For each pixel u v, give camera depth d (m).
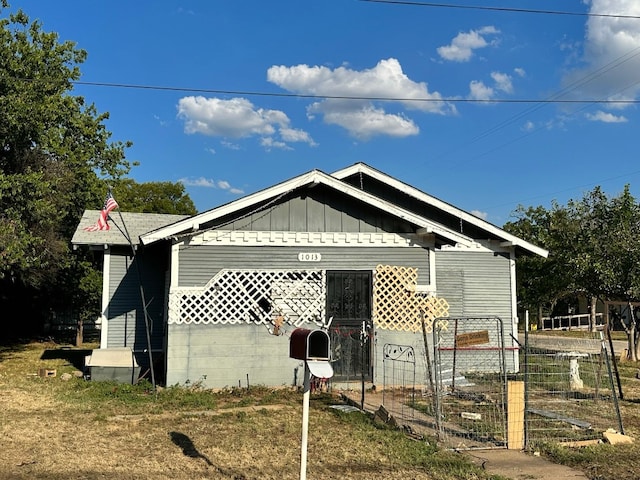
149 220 16.78
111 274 14.70
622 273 16.94
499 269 15.22
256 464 6.65
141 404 9.88
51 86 16.06
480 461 7.02
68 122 21.34
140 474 6.24
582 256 17.81
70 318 25.97
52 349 19.89
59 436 7.75
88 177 21.03
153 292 14.84
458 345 8.71
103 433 7.97
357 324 12.00
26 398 10.31
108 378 11.95
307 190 12.06
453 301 14.71
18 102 13.80
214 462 6.71
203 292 11.38
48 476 6.08
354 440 7.74
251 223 11.76
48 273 19.20
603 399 10.84
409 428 8.38
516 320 14.94
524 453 7.39
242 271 11.62
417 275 12.31
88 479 6.03
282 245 11.85
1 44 15.58
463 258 15.00
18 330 23.98
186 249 11.45
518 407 7.65
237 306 11.55
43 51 19.06
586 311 42.91
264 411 9.46
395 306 12.11
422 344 12.11
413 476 6.35
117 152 23.69
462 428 8.49
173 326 11.23
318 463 6.75
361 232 12.21
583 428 8.61
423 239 12.45
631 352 17.72
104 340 14.42
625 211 17.88
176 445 7.42
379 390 11.47
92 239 14.55
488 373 13.25
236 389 11.11
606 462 7.02
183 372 11.18
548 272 28.02
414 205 14.98
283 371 11.61
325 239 12.05
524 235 31.02
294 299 11.80
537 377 12.90
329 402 10.38
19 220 13.29
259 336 11.56
